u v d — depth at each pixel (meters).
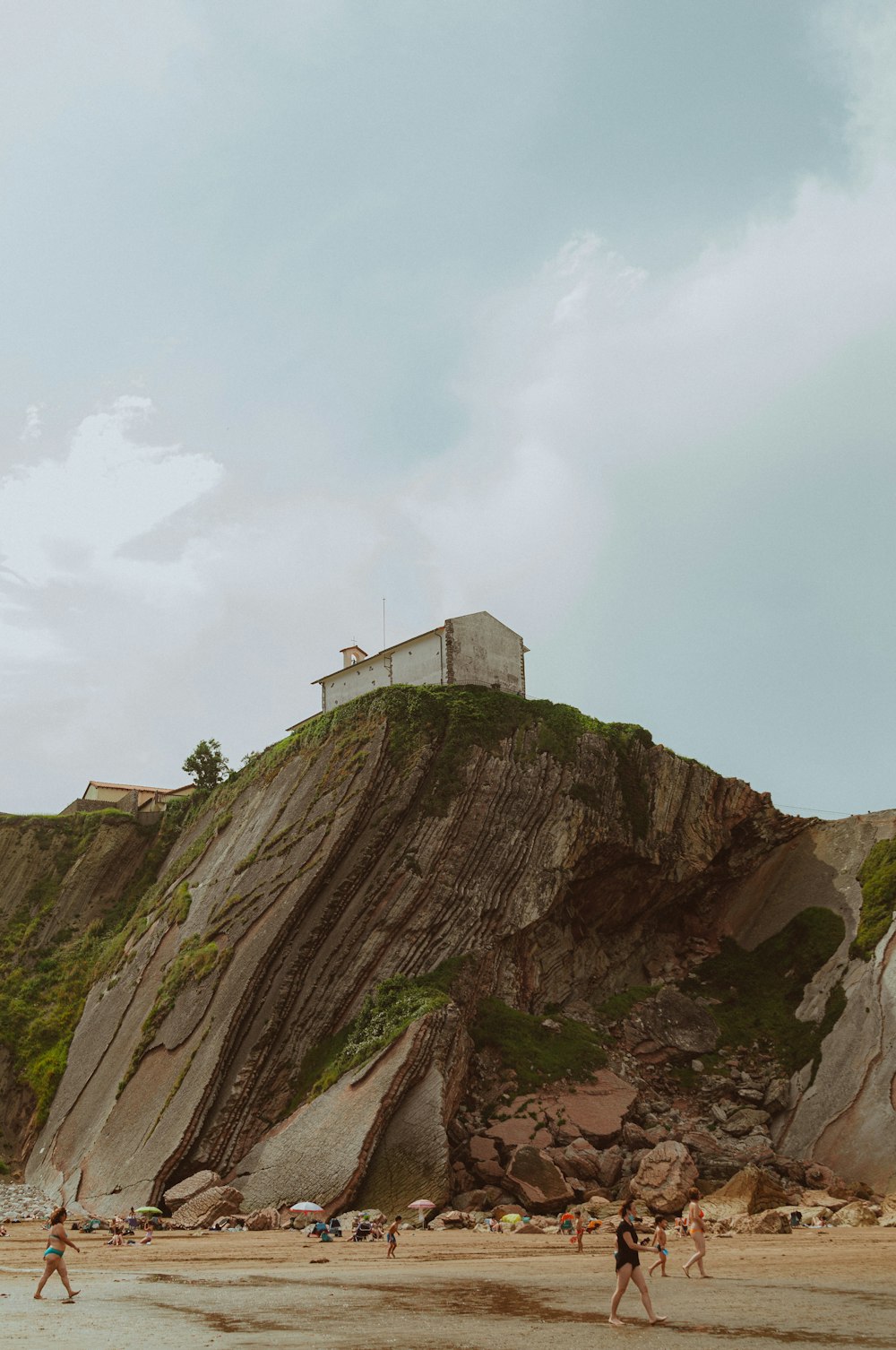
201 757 95.50
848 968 70.31
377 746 72.94
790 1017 70.06
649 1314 20.44
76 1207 58.56
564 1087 60.22
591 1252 37.84
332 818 70.19
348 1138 52.94
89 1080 69.56
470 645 81.69
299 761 78.12
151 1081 63.69
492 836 69.94
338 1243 42.34
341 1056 58.34
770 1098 62.88
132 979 74.50
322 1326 20.33
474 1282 27.95
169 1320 21.39
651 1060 67.56
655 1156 52.47
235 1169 56.91
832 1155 57.19
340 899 66.25
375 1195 51.31
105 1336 19.28
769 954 76.75
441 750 72.69
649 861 76.06
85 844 91.12
